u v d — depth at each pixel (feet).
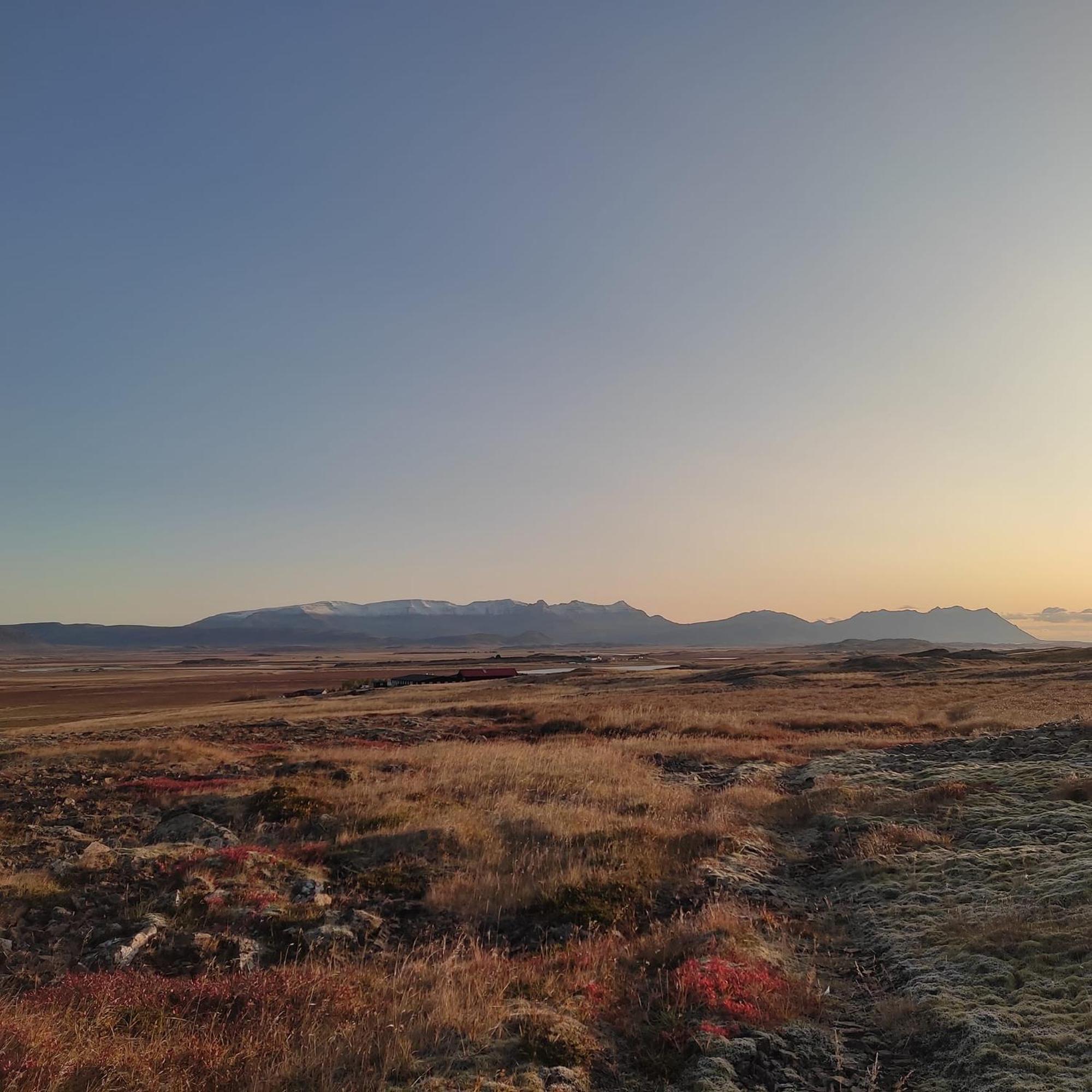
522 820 53.78
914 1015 24.99
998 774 63.10
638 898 39.58
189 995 26.61
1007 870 38.09
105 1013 24.25
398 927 37.37
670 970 29.30
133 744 99.91
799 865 46.93
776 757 92.79
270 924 35.65
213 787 68.33
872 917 35.35
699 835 50.72
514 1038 22.67
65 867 42.60
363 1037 22.58
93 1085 19.12
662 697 197.06
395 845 48.44
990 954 28.53
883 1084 21.33
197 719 173.47
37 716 236.84
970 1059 21.44
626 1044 23.57
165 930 34.40
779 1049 22.91
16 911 36.24
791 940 33.65
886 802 57.67
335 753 91.97
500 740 119.65
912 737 108.17
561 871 43.24
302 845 48.47
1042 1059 20.74
